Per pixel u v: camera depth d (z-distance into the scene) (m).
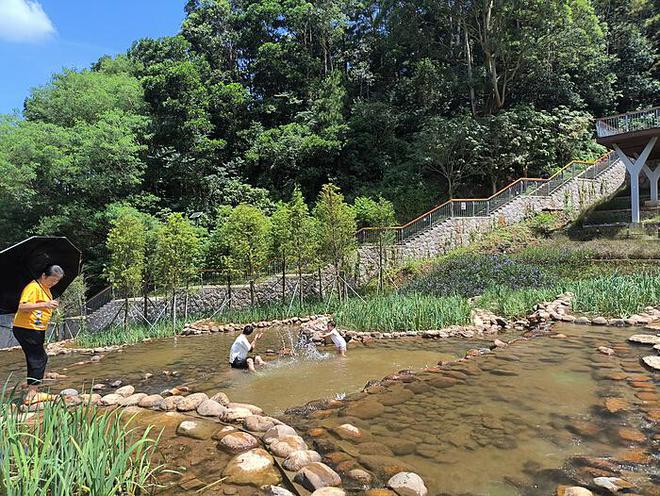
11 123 20.92
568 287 11.36
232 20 32.97
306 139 25.80
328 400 4.89
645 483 2.63
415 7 25.72
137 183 22.39
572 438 3.36
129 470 2.69
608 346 6.41
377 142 27.30
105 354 10.43
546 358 5.90
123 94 24.86
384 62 32.09
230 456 3.16
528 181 20.20
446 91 27.09
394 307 10.76
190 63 26.28
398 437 3.52
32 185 20.05
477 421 3.80
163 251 14.64
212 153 26.08
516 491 2.60
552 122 23.67
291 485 2.68
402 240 17.69
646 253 13.30
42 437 2.83
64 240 5.00
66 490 2.09
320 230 15.02
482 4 24.59
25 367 10.01
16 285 4.90
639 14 32.75
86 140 20.25
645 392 4.32
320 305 14.28
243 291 16.88
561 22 23.44
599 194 21.69
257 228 15.35
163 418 4.09
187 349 10.34
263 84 32.09
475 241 18.59
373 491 2.59
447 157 22.83
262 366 7.50
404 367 6.84
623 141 16.77
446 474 2.85
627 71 30.33
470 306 11.18
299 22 30.62
